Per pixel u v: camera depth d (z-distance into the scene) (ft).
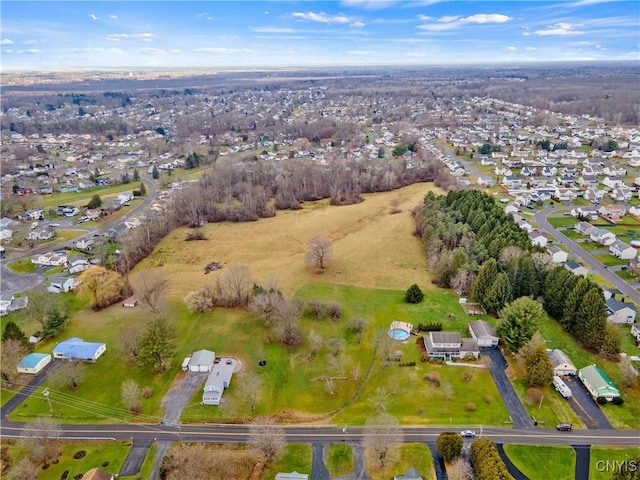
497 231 442.09
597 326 302.86
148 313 364.17
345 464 226.99
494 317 352.69
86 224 604.08
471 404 260.83
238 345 322.14
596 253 466.29
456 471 215.92
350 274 436.76
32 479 218.18
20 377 294.66
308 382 286.25
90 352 309.42
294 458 231.30
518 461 224.33
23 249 518.78
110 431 250.98
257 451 232.32
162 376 292.20
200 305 363.76
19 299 389.39
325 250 449.06
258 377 288.71
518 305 308.60
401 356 306.55
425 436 241.96
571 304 322.96
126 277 427.33
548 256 374.02
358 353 313.53
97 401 273.33
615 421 248.73
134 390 265.95
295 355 311.47
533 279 359.46
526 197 647.56
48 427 239.09
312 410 264.11
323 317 354.33
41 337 335.47
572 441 236.02
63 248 521.65
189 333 337.93
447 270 410.11
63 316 346.74
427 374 287.07
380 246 502.79
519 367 289.12
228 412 262.06
